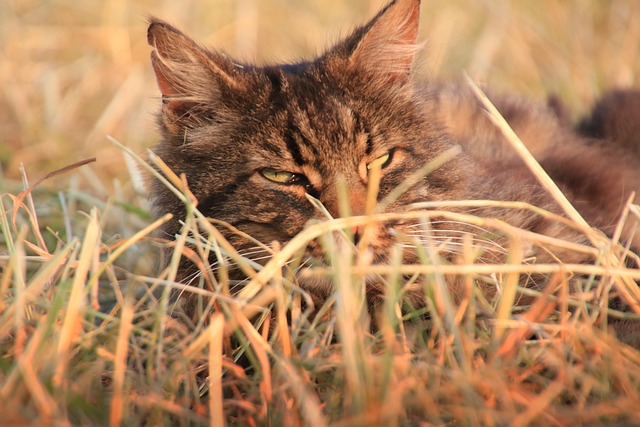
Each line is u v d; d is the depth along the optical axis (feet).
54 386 16.21
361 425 15.06
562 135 30.27
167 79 23.17
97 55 45.62
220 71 22.40
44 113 40.52
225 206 21.90
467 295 18.90
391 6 23.00
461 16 46.50
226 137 22.25
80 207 31.99
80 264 18.43
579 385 17.98
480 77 38.04
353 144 21.50
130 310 18.49
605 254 19.66
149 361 18.04
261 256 21.76
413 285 20.16
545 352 17.81
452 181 23.03
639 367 17.87
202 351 19.79
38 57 45.52
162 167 20.57
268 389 17.33
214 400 16.89
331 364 17.60
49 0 49.21
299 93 22.26
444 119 28.17
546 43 43.39
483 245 22.34
